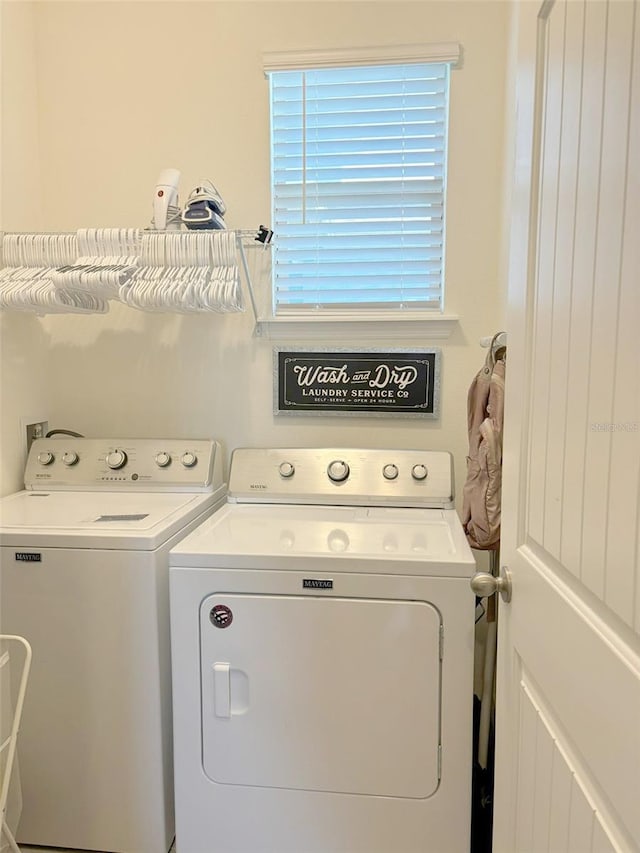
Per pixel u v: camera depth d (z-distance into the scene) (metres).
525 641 0.95
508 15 1.83
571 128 0.76
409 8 1.91
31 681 1.50
